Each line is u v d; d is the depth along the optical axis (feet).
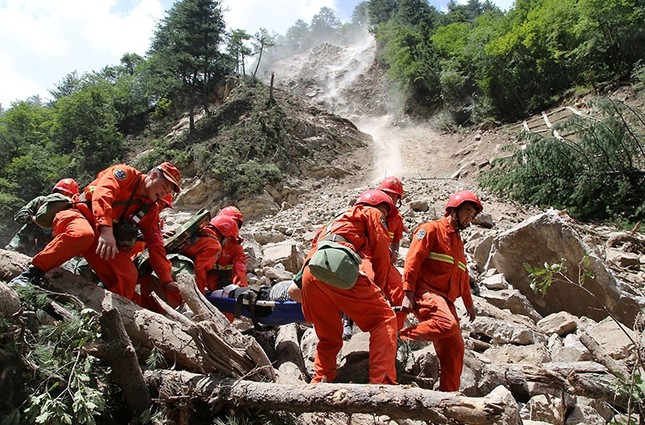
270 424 11.05
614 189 47.55
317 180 85.51
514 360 16.92
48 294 12.47
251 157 86.48
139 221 14.25
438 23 159.22
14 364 10.40
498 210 46.55
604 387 13.29
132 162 98.43
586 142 48.47
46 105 154.92
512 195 52.13
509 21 106.11
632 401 11.69
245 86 107.55
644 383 11.24
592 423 13.37
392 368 11.98
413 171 84.02
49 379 10.39
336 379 15.01
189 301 12.82
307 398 10.46
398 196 20.33
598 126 48.42
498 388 9.55
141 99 127.75
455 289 14.55
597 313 22.71
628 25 83.92
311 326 18.94
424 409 9.63
